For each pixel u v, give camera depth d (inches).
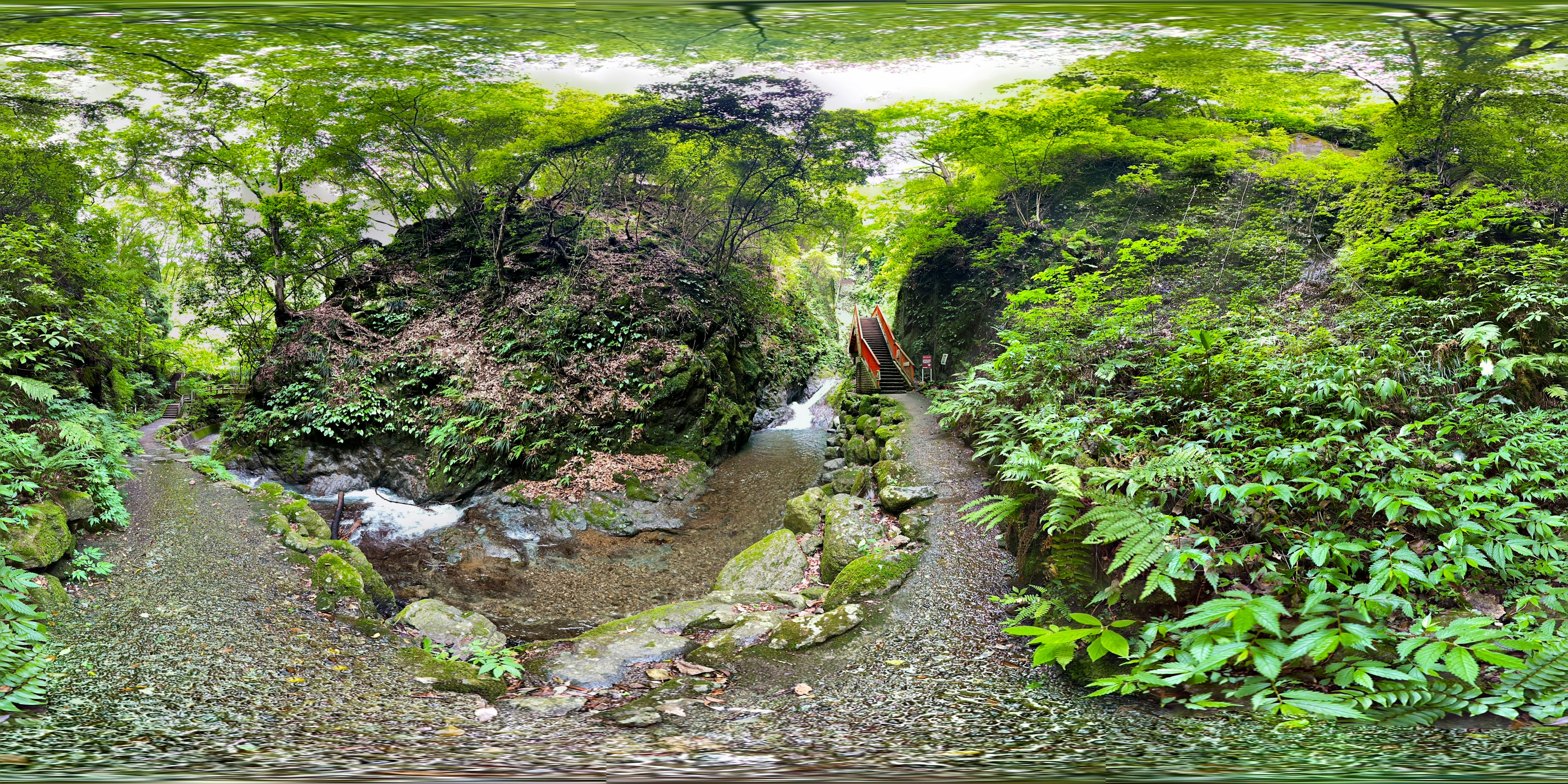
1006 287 412.2
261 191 364.2
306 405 320.5
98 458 210.2
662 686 121.0
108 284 310.0
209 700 106.5
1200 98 337.4
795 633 136.4
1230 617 93.1
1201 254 319.6
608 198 414.0
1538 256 176.4
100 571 154.4
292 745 89.9
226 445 328.8
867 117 353.7
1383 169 266.2
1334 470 120.3
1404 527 116.1
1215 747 76.1
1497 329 139.4
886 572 157.8
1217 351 171.6
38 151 294.0
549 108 338.0
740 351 428.5
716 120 351.6
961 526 177.3
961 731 91.3
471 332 350.0
